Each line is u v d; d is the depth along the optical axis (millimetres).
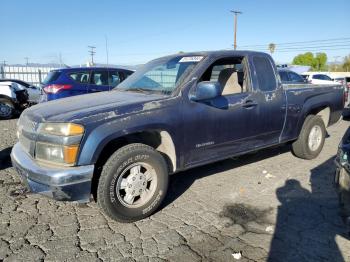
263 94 4641
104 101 3711
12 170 5270
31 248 3094
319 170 5270
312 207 3955
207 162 4156
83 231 3410
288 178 4922
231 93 4535
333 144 7156
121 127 3316
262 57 4801
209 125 4020
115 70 9531
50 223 3574
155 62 4809
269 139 4875
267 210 3883
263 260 2922
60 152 3143
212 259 2934
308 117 5609
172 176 5004
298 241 3221
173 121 3680
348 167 2895
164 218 3699
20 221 3609
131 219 3529
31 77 25516
